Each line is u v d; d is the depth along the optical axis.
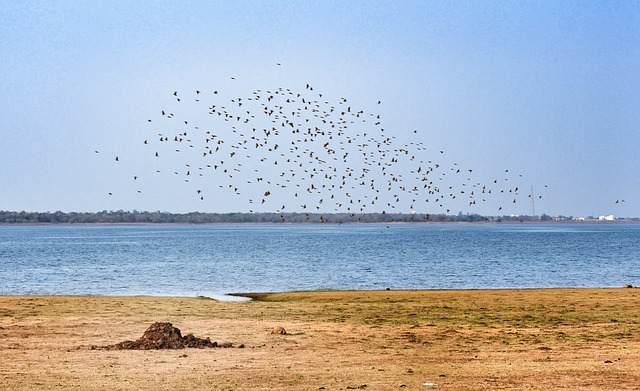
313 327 30.03
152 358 22.20
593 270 77.12
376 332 28.47
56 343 25.47
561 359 21.97
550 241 163.75
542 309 36.75
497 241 165.50
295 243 159.00
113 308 36.88
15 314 34.09
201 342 24.91
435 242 161.12
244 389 17.86
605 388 17.58
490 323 31.58
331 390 17.72
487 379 18.94
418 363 21.53
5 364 21.17
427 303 40.19
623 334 27.44
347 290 52.47
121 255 108.94
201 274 72.06
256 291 55.97
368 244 151.25
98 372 20.00
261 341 26.03
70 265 86.19
